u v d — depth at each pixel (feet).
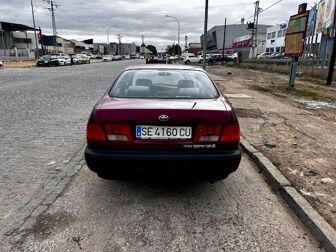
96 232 9.70
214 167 10.75
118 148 10.61
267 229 10.01
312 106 34.73
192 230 9.89
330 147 18.16
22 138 19.74
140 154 10.50
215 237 9.54
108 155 10.52
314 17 91.45
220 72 101.04
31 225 10.02
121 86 12.90
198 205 11.46
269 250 8.97
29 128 22.25
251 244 9.23
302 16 46.29
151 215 10.73
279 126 23.43
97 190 12.55
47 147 18.02
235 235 9.66
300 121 25.49
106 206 11.30
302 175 13.82
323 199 11.62
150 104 10.98
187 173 10.82
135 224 10.17
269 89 50.90
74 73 87.97
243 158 16.53
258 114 28.17
